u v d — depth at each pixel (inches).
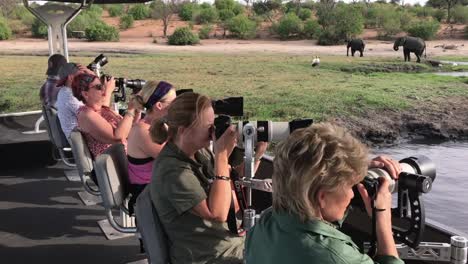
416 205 64.5
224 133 79.4
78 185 191.9
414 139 639.8
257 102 723.4
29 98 666.2
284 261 54.0
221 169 80.8
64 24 264.4
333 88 858.1
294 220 54.5
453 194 417.4
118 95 166.1
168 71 1078.4
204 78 975.6
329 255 51.9
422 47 1416.1
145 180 110.3
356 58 1528.1
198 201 81.2
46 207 169.0
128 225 146.8
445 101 781.9
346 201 55.1
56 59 194.9
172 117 83.4
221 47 1993.1
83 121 136.2
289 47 2053.4
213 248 84.1
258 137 76.7
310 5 3211.1
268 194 131.4
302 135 54.8
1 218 159.0
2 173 209.2
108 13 2979.8
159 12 2711.6
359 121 663.1
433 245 75.1
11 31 2247.8
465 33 2474.2
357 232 78.0
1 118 267.9
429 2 3415.4
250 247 60.4
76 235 146.2
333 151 52.8
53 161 221.9
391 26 2412.6
